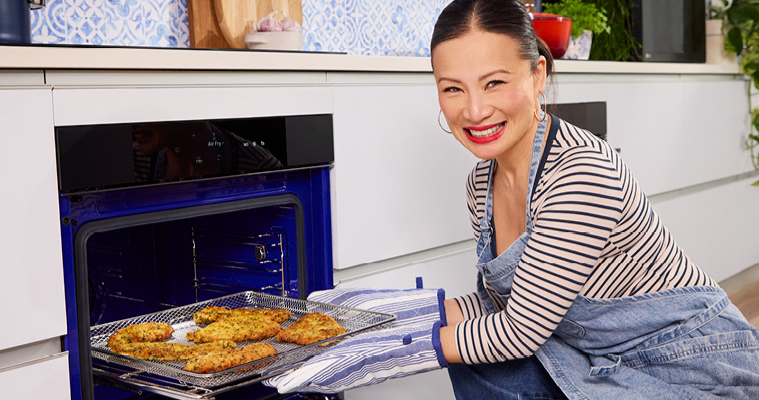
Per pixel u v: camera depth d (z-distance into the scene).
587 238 1.08
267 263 1.68
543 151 1.18
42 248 1.12
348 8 2.34
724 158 3.29
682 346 1.21
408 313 1.39
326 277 1.63
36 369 1.13
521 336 1.11
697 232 3.12
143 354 1.23
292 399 1.48
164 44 1.85
